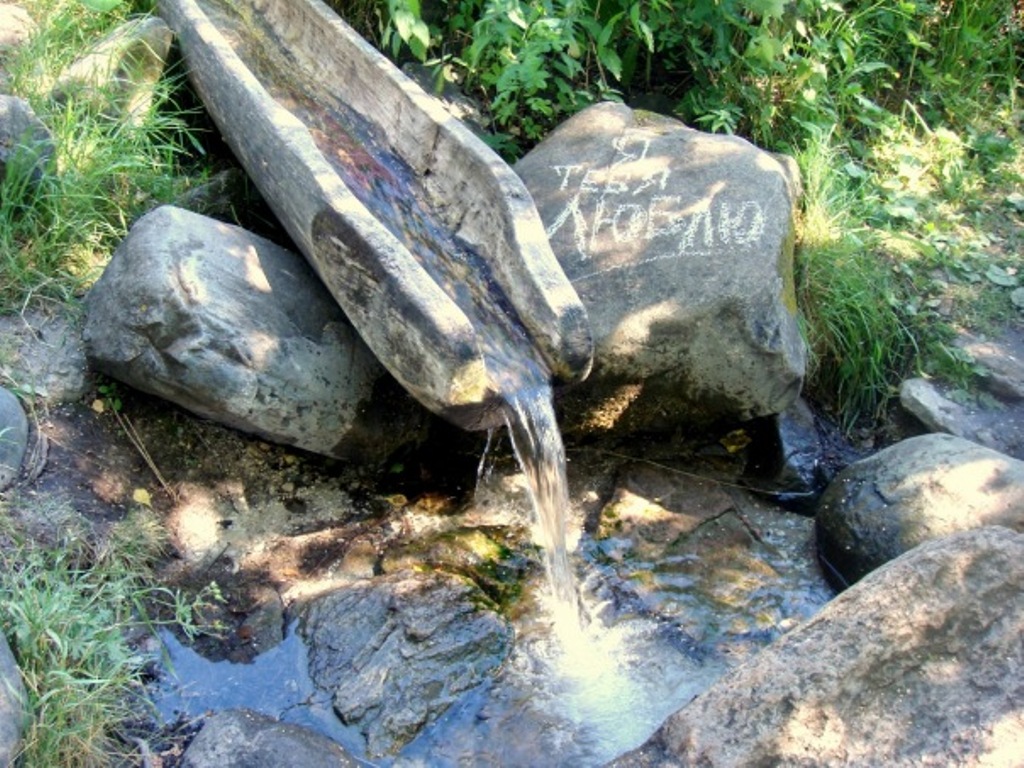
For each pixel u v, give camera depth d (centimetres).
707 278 297
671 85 412
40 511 258
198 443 288
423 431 300
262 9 384
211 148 351
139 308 268
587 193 322
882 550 283
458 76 395
